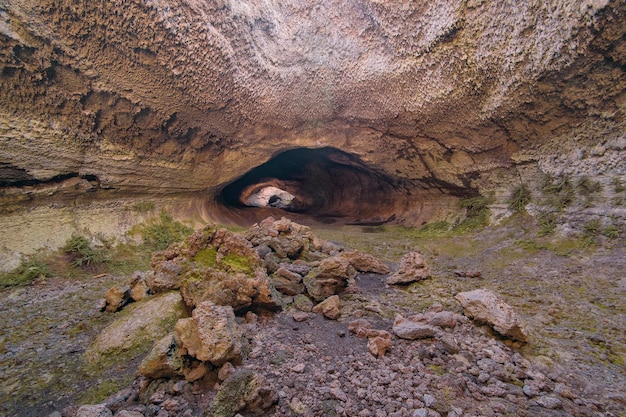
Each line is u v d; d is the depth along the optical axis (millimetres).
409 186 11352
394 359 2865
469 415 2115
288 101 8992
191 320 2691
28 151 5328
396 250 8047
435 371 2684
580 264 5332
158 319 3410
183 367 2568
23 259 5203
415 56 7586
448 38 6855
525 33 5758
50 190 5883
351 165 13086
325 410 2203
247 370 2373
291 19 8164
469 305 3750
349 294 4629
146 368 2480
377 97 8812
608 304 4051
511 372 2684
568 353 3037
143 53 6000
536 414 2158
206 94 7395
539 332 3473
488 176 8523
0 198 5340
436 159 9398
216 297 3457
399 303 4383
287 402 2266
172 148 7871
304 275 4863
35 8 4680
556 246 6125
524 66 6047
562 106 6199
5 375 2729
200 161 8820
